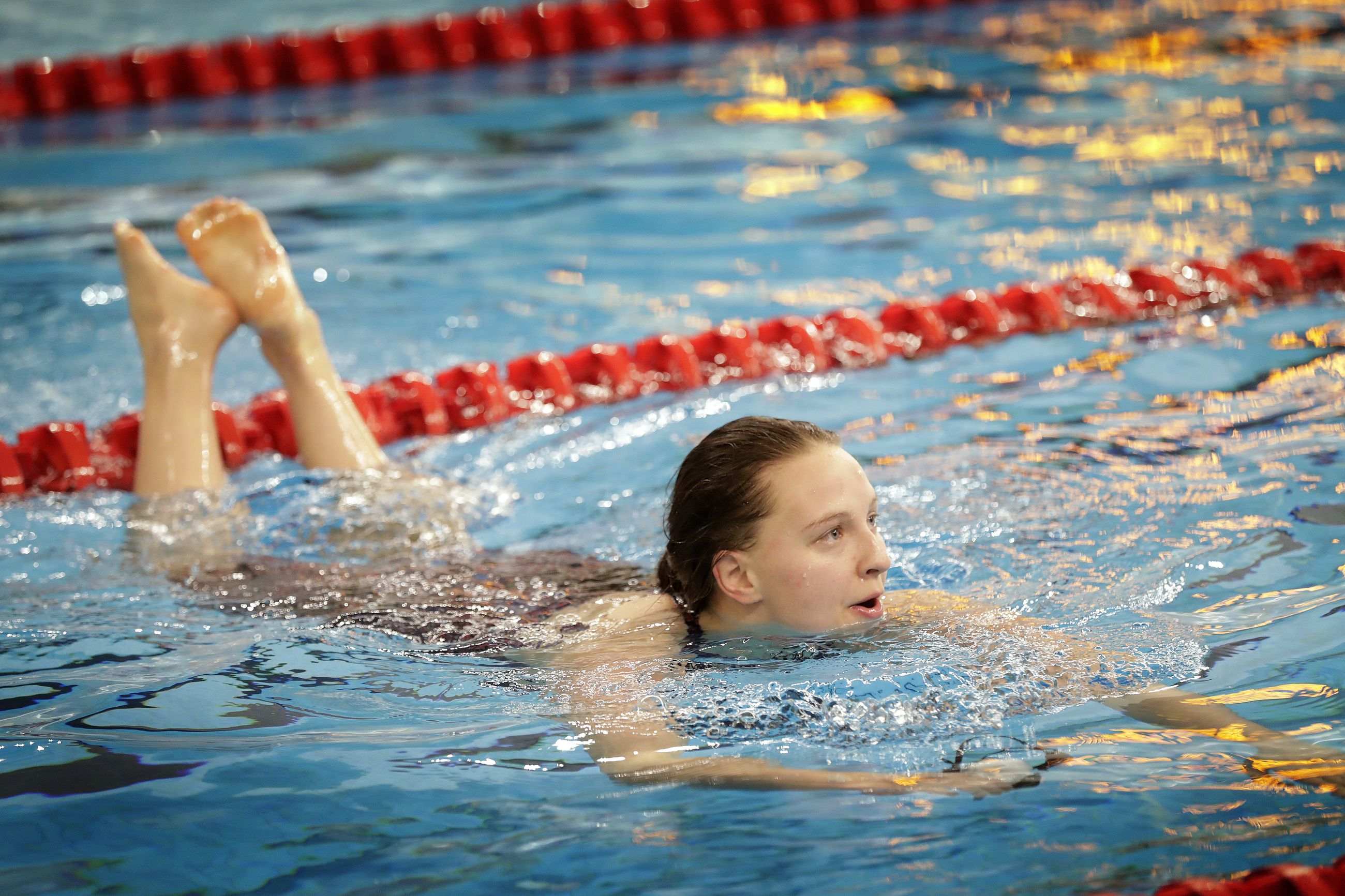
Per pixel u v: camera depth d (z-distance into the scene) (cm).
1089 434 457
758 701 281
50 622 348
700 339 581
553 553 390
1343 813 233
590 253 746
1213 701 275
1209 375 514
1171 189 805
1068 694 280
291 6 1434
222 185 890
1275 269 635
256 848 237
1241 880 215
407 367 584
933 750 261
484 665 313
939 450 453
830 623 304
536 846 235
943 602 325
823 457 304
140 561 393
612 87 1120
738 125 998
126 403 541
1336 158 839
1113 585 336
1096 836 230
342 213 825
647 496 438
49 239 775
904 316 600
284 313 457
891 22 1298
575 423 525
